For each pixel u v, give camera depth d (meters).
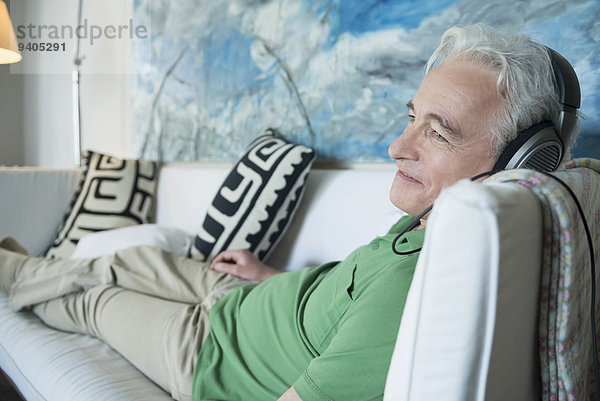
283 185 1.55
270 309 0.96
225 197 1.65
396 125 1.50
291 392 0.69
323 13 1.71
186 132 2.36
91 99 3.12
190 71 2.31
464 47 0.81
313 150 1.57
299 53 1.80
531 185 0.48
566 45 1.15
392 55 1.51
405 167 0.83
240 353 0.95
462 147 0.77
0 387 1.65
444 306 0.42
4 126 3.88
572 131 0.79
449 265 0.41
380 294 0.67
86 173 2.21
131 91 2.73
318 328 0.82
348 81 1.63
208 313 1.10
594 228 0.60
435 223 0.42
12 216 2.10
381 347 0.64
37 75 3.70
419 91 0.83
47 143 3.66
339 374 0.65
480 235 0.40
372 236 1.38
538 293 0.49
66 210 2.26
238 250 1.44
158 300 1.19
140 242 1.67
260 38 1.96
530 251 0.45
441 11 1.38
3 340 1.28
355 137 1.62
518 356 0.47
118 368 1.08
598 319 0.65
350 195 1.48
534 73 0.75
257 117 1.99
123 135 2.84
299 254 1.59
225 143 2.15
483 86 0.76
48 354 1.13
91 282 1.31
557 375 0.50
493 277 0.40
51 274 1.34
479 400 0.42
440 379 0.42
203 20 2.23
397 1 1.49
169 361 0.99
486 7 1.29
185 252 1.74
